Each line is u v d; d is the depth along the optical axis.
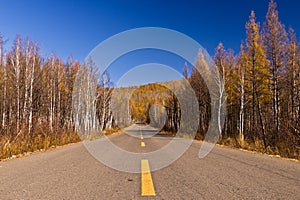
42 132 15.54
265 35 20.34
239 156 9.55
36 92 26.38
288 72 21.72
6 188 4.65
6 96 24.95
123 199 4.04
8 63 24.34
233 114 33.22
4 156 9.30
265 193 4.34
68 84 35.41
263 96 23.52
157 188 4.71
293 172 6.21
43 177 5.61
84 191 4.49
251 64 19.94
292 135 12.37
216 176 5.76
